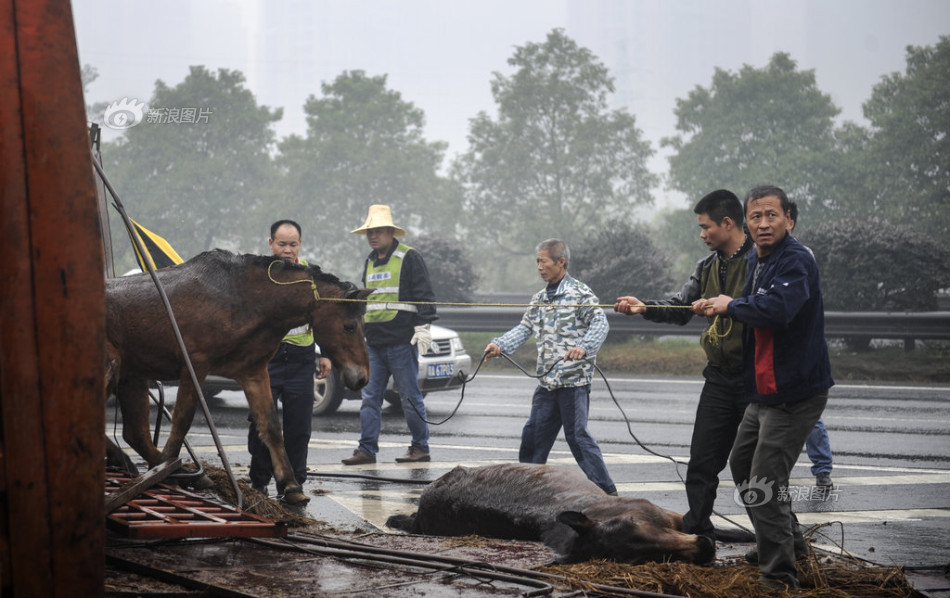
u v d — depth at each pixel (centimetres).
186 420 625
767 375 442
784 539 443
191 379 620
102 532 294
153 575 414
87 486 291
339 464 898
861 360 1786
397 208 4969
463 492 555
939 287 1942
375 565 445
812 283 440
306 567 438
